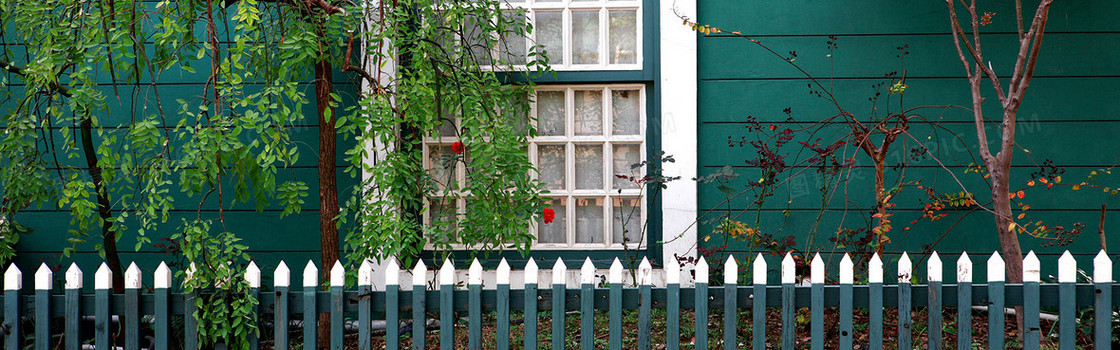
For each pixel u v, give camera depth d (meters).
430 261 4.68
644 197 4.73
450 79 3.84
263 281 4.66
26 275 4.66
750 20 4.64
